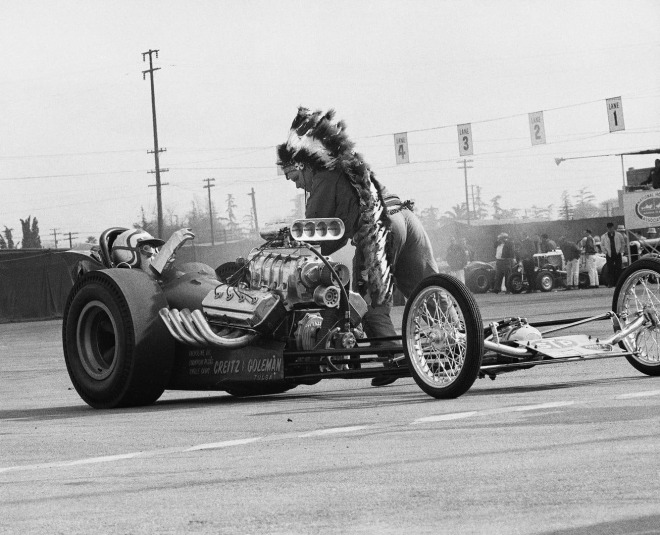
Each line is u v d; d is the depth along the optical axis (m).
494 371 8.59
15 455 6.77
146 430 7.71
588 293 35.72
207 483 5.20
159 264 9.86
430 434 6.34
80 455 6.59
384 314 10.05
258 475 5.34
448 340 8.27
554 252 42.75
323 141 10.11
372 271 9.99
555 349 8.52
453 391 8.14
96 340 10.01
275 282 9.27
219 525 4.23
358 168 10.00
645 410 6.67
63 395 12.06
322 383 11.33
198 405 9.53
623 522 3.88
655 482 4.51
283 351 9.14
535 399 7.81
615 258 39.75
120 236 10.41
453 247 39.06
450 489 4.64
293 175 10.45
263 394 10.33
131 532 4.21
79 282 9.94
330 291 9.05
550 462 5.12
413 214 10.73
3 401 11.66
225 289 9.52
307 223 9.14
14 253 52.12
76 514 4.64
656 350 9.36
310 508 4.44
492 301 34.97
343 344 9.23
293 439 6.59
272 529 4.10
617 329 9.29
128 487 5.23
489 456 5.41
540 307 27.25
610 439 5.65
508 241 42.59
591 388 8.35
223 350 9.48
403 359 9.32
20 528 4.41
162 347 9.53
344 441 6.31
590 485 4.54
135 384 9.50
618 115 41.09
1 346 28.33
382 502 4.46
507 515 4.08
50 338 31.66
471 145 45.22
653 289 9.19
